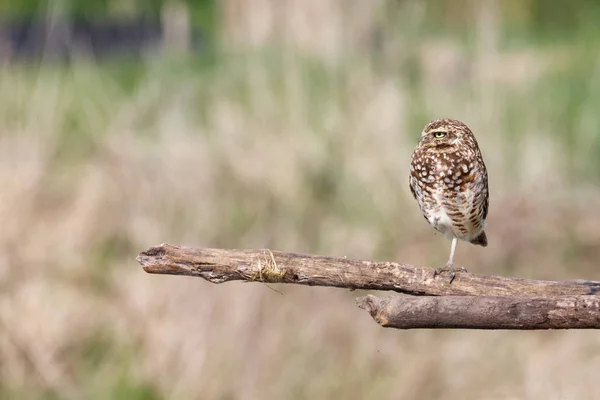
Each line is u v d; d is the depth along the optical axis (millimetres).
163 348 10656
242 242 12320
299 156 13156
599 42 23828
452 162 7988
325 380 10438
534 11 30125
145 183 12617
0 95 14852
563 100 16219
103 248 12156
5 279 11500
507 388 10289
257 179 12906
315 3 16875
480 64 15461
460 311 5414
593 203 13109
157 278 11133
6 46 21031
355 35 16688
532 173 13344
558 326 5430
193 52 20906
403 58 16344
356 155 13352
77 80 15719
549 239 12586
